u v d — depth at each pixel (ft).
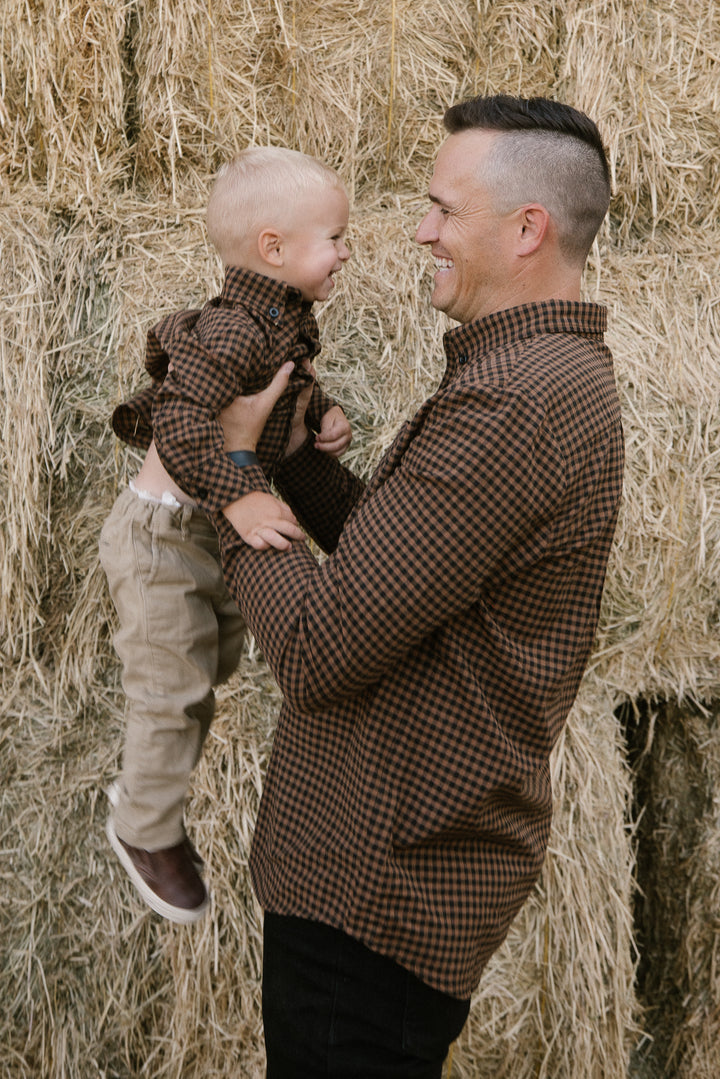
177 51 5.44
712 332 5.74
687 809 6.29
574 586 3.51
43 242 5.58
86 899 5.85
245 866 5.81
